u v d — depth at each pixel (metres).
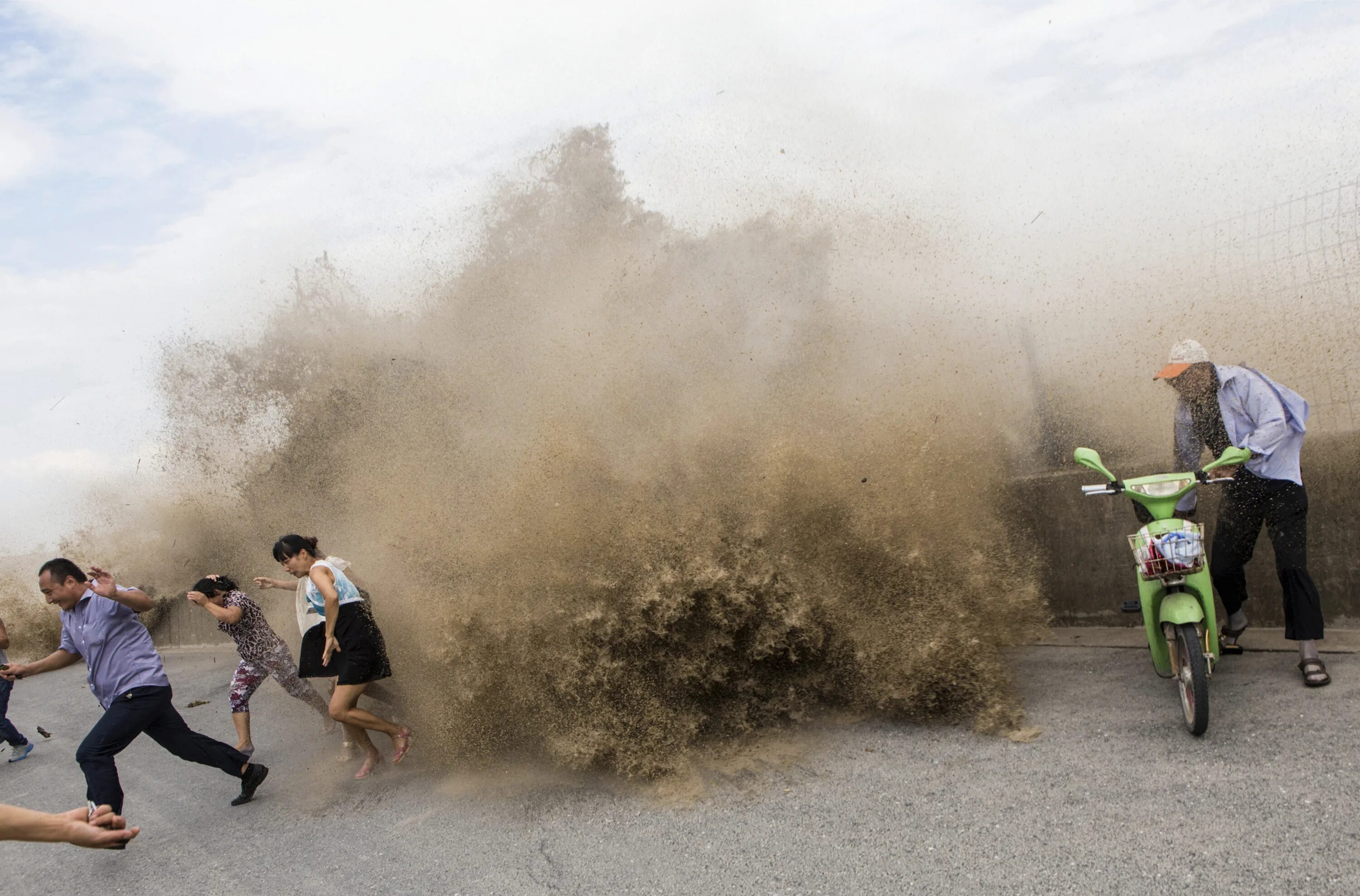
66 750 7.57
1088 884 3.02
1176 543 4.06
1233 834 3.14
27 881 4.77
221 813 5.30
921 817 3.70
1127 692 4.62
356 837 4.57
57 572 5.07
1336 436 5.07
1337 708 3.96
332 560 5.66
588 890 3.60
